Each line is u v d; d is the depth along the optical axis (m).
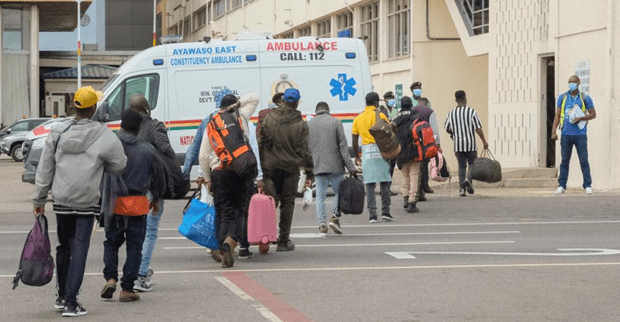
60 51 77.38
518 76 26.11
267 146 13.01
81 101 8.85
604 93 21.83
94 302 9.46
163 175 9.61
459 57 32.84
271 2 51.78
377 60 37.50
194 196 12.08
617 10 21.53
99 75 70.62
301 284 10.27
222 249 11.60
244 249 12.42
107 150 8.84
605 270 10.90
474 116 20.61
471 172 20.50
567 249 12.80
